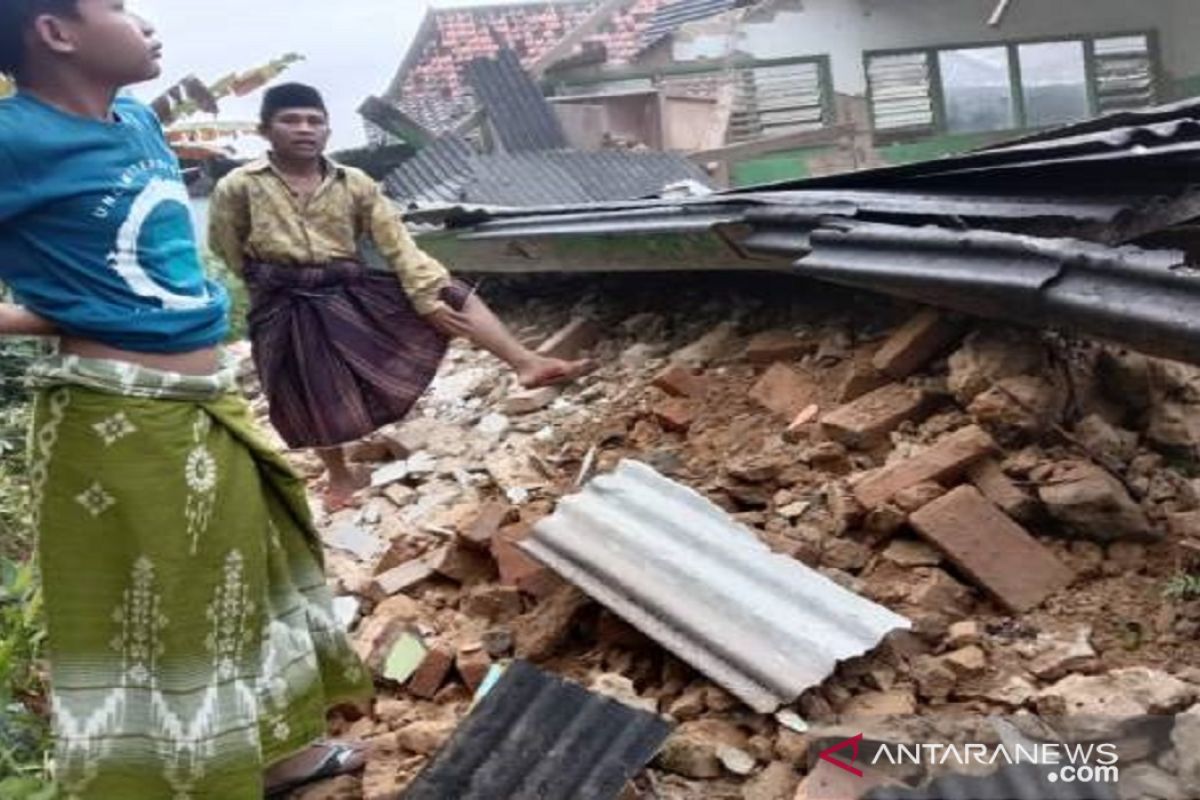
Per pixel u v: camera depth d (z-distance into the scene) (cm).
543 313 609
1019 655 273
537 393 490
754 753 255
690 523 309
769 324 464
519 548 318
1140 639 275
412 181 956
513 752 253
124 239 242
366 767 282
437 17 1781
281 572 269
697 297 524
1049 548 305
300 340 399
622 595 295
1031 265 289
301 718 267
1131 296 265
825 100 1514
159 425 243
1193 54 1496
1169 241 346
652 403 435
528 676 267
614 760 245
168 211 252
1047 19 1500
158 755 246
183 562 244
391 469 469
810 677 260
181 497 244
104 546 244
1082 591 291
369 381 400
